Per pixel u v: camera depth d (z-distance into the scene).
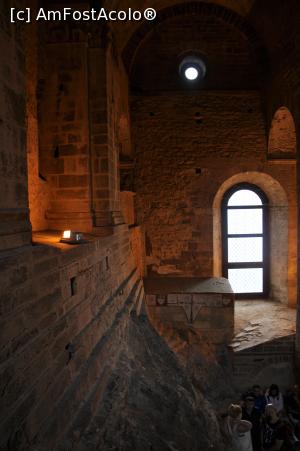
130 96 9.12
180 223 9.29
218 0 8.38
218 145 9.15
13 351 2.40
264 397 6.30
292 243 9.10
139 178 9.25
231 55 9.24
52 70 5.94
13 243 2.66
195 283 8.55
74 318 3.58
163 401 4.42
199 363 6.95
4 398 2.25
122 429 3.48
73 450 2.86
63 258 3.38
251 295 10.19
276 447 5.24
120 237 6.30
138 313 6.43
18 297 2.50
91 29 5.88
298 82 6.62
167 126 9.19
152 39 9.24
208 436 4.56
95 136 5.95
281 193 9.21
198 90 9.13
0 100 2.56
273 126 8.52
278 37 7.51
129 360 4.73
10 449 2.25
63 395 3.09
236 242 10.17
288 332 7.41
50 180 6.02
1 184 2.54
